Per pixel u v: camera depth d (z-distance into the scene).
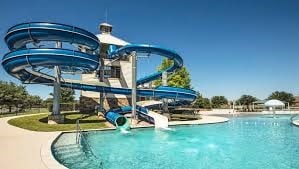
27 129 19.97
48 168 8.51
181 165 11.74
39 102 71.12
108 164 11.70
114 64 37.00
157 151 14.98
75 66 22.91
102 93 30.80
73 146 14.64
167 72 36.84
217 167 11.42
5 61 22.38
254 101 81.81
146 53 29.83
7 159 9.72
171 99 34.25
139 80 37.72
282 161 12.47
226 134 22.34
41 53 21.02
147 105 37.25
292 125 28.22
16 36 21.52
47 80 26.28
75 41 22.58
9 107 45.12
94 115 30.12
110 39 36.53
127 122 24.23
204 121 30.84
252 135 21.72
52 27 21.25
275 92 98.00
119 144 17.12
